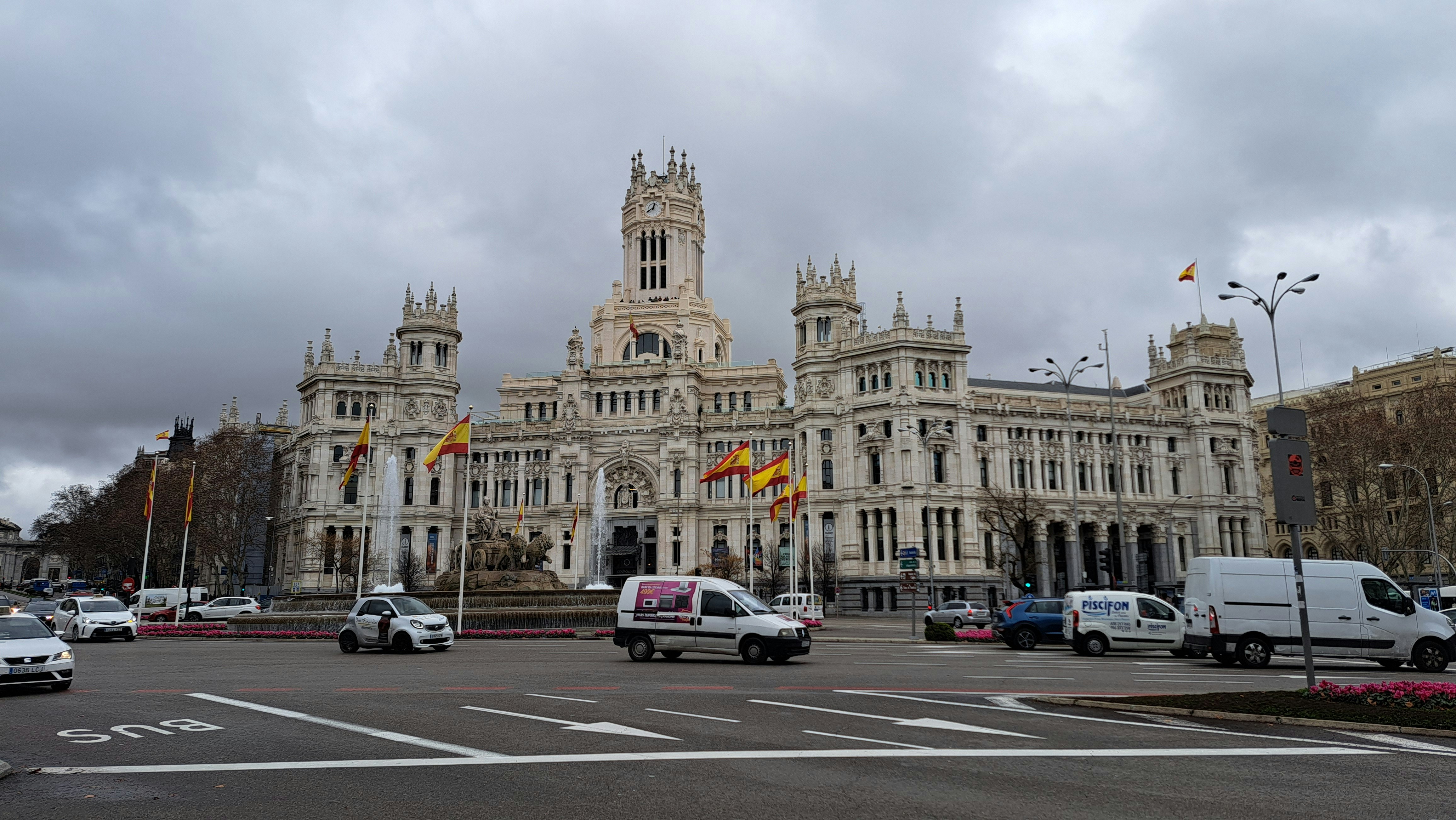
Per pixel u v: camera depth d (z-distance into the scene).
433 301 147.00
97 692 29.25
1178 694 26.09
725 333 170.50
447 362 146.88
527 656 45.41
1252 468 136.88
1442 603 86.44
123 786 15.79
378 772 16.69
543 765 17.25
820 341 135.88
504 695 27.56
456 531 141.75
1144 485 133.25
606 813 13.98
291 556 143.75
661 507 134.88
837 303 135.25
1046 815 13.93
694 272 166.12
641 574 136.75
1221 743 19.83
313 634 66.44
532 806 14.36
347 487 139.38
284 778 16.28
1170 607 47.09
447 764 17.31
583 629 67.50
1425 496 114.81
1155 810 14.31
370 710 24.34
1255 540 134.62
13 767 17.47
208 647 56.19
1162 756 18.30
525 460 142.62
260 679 33.62
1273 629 39.69
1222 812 14.21
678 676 34.03
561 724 21.89
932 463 123.44
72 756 18.52
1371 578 39.56
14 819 13.88
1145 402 144.62
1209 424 135.62
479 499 143.12
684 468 135.62
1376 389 148.88
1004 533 120.44
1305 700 24.27
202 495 140.62
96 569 184.88
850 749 18.80
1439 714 22.19
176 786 15.80
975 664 40.12
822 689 29.33
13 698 27.84
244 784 15.90
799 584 125.44
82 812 14.21
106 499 161.38
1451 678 35.09
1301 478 27.38
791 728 21.31
